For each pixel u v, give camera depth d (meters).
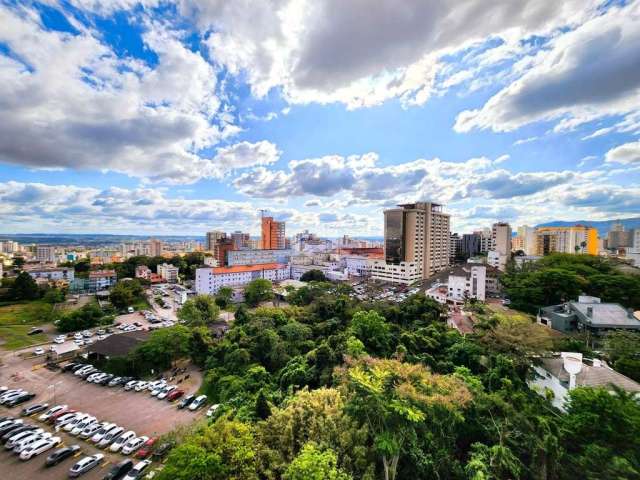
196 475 22.27
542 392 35.75
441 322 63.91
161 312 102.62
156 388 51.47
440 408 23.91
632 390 28.34
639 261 117.25
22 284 100.44
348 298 86.44
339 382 35.50
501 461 23.39
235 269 139.25
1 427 39.34
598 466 21.17
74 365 58.81
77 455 35.50
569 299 65.75
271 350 56.03
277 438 26.23
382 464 24.80
